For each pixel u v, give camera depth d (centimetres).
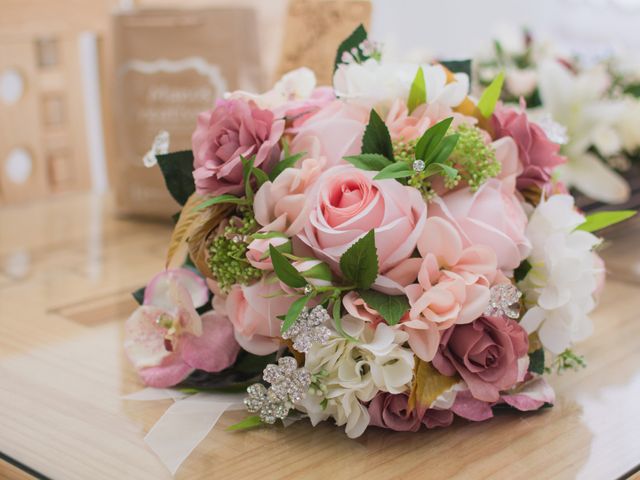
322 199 58
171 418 61
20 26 126
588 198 110
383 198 57
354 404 58
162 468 55
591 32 198
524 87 114
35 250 106
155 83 112
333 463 56
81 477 54
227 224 62
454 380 59
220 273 62
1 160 128
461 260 58
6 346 75
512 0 210
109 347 75
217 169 60
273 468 55
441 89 62
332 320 58
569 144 104
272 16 109
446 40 208
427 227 57
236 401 64
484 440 59
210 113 63
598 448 58
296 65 97
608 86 114
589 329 64
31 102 130
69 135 137
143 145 116
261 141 61
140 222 120
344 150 61
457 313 56
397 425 58
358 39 70
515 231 60
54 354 74
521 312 63
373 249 56
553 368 70
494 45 127
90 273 97
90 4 134
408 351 57
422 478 54
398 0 198
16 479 56
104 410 63
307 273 57
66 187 138
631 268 97
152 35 111
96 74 141
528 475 54
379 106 63
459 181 60
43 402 65
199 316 64
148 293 68
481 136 61
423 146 58
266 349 62
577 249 62
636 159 118
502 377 59
